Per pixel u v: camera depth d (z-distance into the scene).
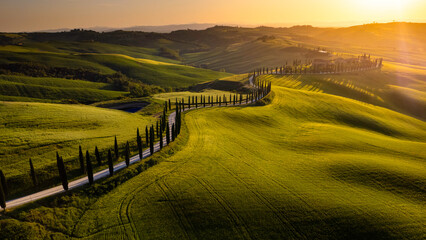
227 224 32.62
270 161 51.75
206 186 40.00
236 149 57.16
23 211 32.53
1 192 32.09
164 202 36.03
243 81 177.38
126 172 43.00
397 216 34.19
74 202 35.28
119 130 58.75
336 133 75.50
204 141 60.12
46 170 39.91
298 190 39.88
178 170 45.00
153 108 86.88
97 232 30.77
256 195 38.22
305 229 32.03
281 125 83.81
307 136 72.56
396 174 45.03
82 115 62.69
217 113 86.69
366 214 34.28
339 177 44.94
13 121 51.31
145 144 54.62
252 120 84.38
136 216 33.31
